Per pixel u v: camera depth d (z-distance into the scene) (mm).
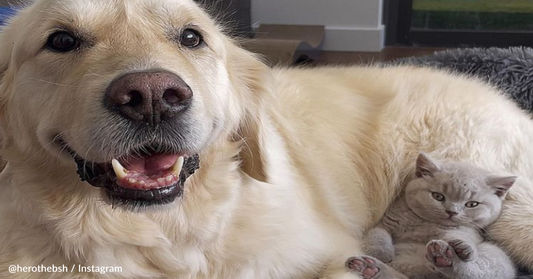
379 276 632
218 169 575
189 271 576
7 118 558
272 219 610
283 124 728
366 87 853
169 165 503
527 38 1692
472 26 1730
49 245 554
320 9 1722
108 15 523
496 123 796
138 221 552
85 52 513
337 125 799
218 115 553
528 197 729
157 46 508
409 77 861
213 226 573
